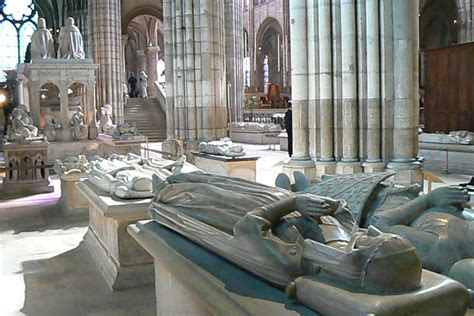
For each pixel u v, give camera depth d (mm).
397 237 1629
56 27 35438
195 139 13516
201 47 13398
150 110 29438
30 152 10875
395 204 2658
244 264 2156
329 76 7508
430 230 2264
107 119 17984
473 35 25219
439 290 1586
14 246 6391
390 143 7406
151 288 4719
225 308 1937
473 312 1749
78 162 8602
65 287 4824
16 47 38688
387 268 1561
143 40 38406
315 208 2133
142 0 31000
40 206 9219
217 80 13727
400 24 7250
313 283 1731
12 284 4922
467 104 14164
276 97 33938
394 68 7328
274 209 2180
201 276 2266
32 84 15414
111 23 24781
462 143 11328
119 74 25188
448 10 31141
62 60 15539
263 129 23422
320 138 7637
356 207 2693
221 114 13867
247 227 2148
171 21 13695
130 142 14188
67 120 15531
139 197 4895
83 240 6477
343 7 7367
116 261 4844
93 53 24953
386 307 1480
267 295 1923
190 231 2691
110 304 4371
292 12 7664
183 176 3326
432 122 15336
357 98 7438
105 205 4691
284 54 38156
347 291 1606
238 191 2785
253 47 44062
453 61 14508
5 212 8688
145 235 3166
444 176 10805
